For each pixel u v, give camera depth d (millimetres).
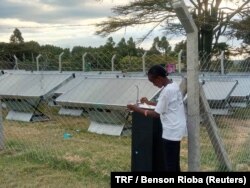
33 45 17922
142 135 4297
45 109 11734
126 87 9117
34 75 12500
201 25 25016
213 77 10969
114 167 5926
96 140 8578
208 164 5867
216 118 9633
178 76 8984
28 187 5086
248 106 11242
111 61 14586
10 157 6520
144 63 13289
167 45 13617
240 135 7914
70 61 16172
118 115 9000
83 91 9828
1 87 12000
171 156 4129
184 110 4246
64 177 5500
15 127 10102
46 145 7535
